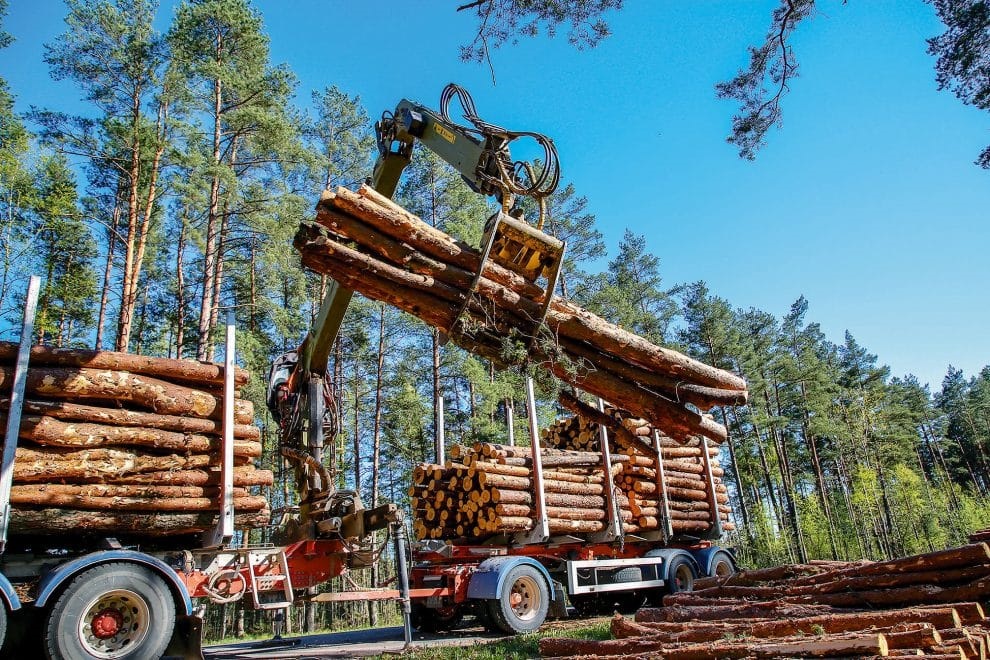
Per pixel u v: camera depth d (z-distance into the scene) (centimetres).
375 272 577
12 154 1970
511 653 695
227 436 670
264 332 2508
